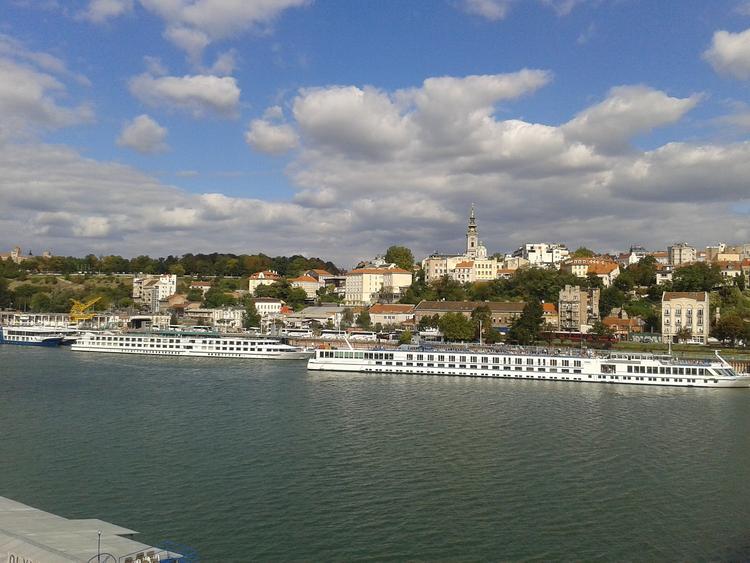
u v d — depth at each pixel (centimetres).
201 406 13112
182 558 6100
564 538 6781
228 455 9519
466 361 18212
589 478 8625
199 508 7450
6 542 5506
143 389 15238
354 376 18012
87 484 8212
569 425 11619
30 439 10325
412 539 6706
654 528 7056
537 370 17588
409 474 8706
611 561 6300
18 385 15650
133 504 7550
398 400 14025
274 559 6228
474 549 6506
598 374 17112
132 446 9962
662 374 16700
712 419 12231
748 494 8088
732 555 6438
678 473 8862
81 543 5528
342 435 10738
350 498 7806
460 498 7844
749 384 16312
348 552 6400
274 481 8381
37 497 7744
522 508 7562
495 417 12250
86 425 11312
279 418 12019
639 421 12000
